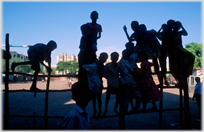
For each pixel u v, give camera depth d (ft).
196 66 82.89
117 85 12.71
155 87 12.75
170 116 21.59
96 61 12.57
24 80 138.51
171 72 14.93
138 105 12.49
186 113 13.66
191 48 89.10
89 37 12.78
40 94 50.03
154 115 22.31
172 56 14.58
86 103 6.75
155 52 15.37
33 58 14.60
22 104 30.99
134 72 12.65
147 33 14.15
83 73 11.62
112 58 13.21
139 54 14.46
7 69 11.34
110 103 32.32
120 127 12.30
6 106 11.24
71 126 6.05
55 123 18.28
